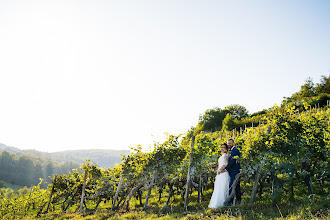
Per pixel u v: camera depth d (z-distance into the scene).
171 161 11.73
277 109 9.35
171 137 12.11
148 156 11.91
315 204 6.56
